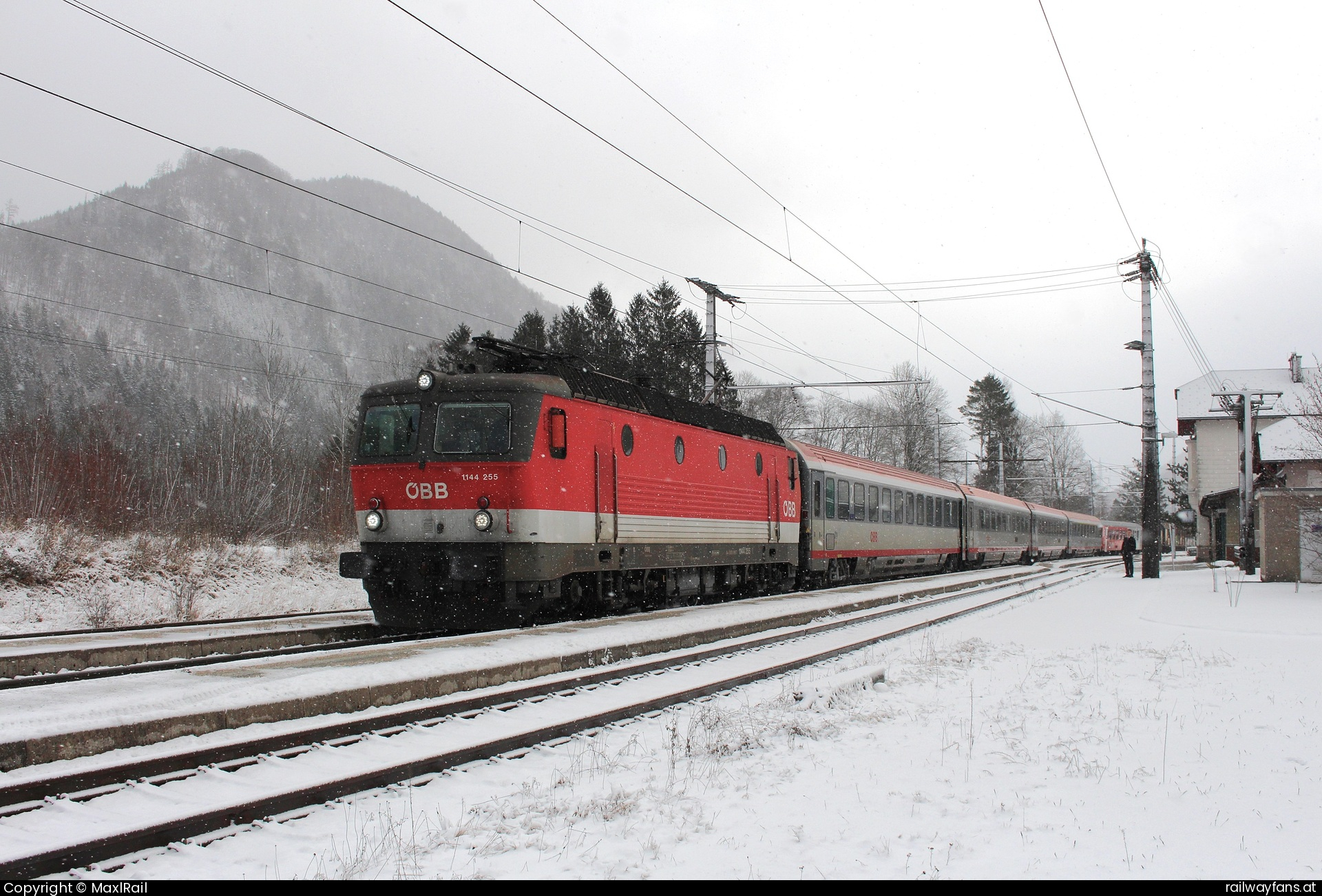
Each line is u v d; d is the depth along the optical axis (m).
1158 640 14.74
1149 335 30.83
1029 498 91.12
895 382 23.39
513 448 12.59
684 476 16.59
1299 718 8.62
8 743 5.66
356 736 7.16
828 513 24.20
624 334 54.34
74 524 19.70
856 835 5.30
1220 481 52.16
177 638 12.41
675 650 12.43
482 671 9.20
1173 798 6.08
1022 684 10.53
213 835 5.07
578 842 5.14
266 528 25.59
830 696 9.27
